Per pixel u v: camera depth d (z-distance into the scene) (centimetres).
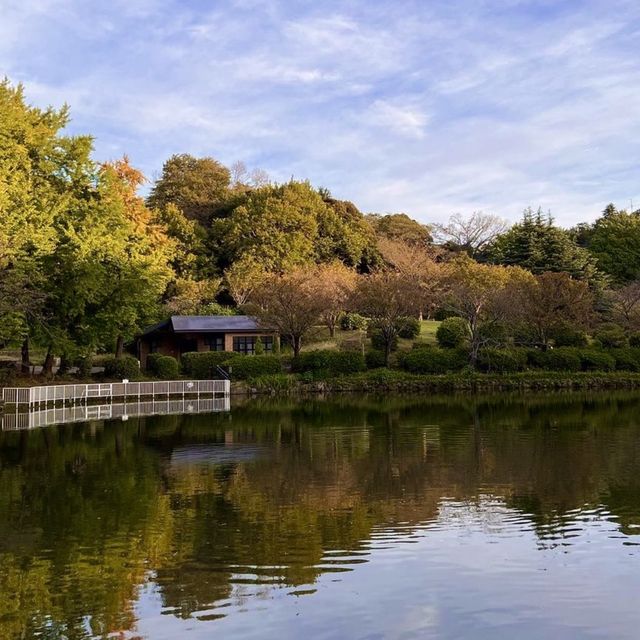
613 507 1142
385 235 6719
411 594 787
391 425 2227
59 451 1761
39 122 3419
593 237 6644
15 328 2925
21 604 765
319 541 977
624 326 4472
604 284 5525
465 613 737
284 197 6003
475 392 3584
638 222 6494
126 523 1073
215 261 5822
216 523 1069
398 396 3416
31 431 2159
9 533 1024
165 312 4859
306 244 5816
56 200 3388
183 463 1577
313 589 802
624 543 959
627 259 6125
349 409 2797
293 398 3388
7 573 858
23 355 3553
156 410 2839
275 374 3781
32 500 1224
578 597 777
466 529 1027
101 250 3478
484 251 7031
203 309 4853
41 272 3206
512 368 3922
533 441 1827
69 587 813
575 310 4141
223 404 3108
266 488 1307
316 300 3912
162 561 898
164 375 3875
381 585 813
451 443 1812
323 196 6962
